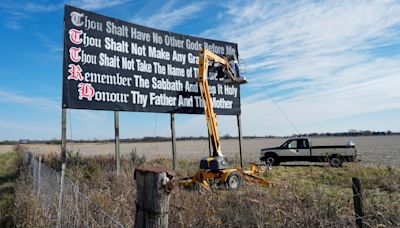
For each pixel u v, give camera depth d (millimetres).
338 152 19297
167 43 13852
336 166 19172
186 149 51156
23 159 19391
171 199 5289
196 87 14633
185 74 14312
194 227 4398
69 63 10828
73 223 4070
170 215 4508
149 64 13094
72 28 11016
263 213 5062
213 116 12000
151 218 2043
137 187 2148
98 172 10422
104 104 11539
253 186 9273
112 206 4875
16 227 5574
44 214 5152
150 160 18031
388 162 20984
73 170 11242
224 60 13562
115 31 12180
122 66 12219
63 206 4535
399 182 8750
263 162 22078
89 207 4270
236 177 10664
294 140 21281
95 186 7793
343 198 6395
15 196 7844
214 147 11688
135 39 12773
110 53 11938
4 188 9852
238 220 4965
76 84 10914
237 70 13977
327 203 5379
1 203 7805
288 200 5594
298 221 4727
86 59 11258
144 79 12852
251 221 4918
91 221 3877
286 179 11992
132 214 4547
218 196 6293
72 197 4438
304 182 10234
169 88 13656
